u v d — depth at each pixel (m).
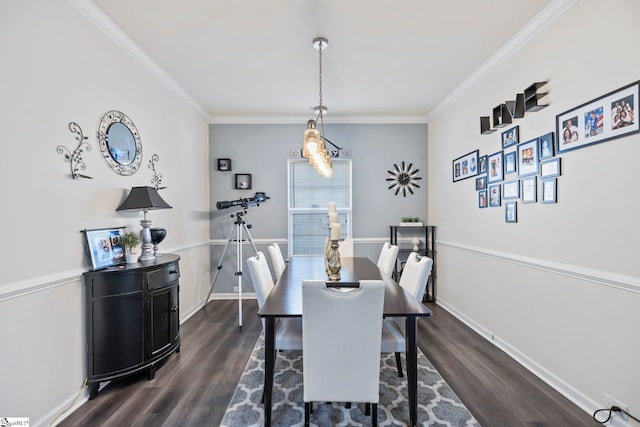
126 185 2.51
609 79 1.72
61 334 1.84
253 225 4.52
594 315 1.83
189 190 3.78
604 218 1.76
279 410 1.92
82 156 2.03
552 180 2.14
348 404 1.98
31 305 1.66
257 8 2.11
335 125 4.53
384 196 4.55
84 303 2.01
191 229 3.83
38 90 1.72
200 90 3.53
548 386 2.14
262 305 1.92
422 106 4.12
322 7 2.10
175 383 2.21
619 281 1.66
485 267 3.00
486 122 2.83
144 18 2.21
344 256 3.78
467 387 2.13
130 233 2.34
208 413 1.88
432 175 4.40
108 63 2.30
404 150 4.55
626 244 1.64
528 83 2.39
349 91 3.59
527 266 2.40
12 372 1.57
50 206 1.79
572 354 1.99
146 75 2.82
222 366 2.45
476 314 3.18
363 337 1.58
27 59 1.66
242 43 2.55
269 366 1.70
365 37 2.48
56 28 1.84
